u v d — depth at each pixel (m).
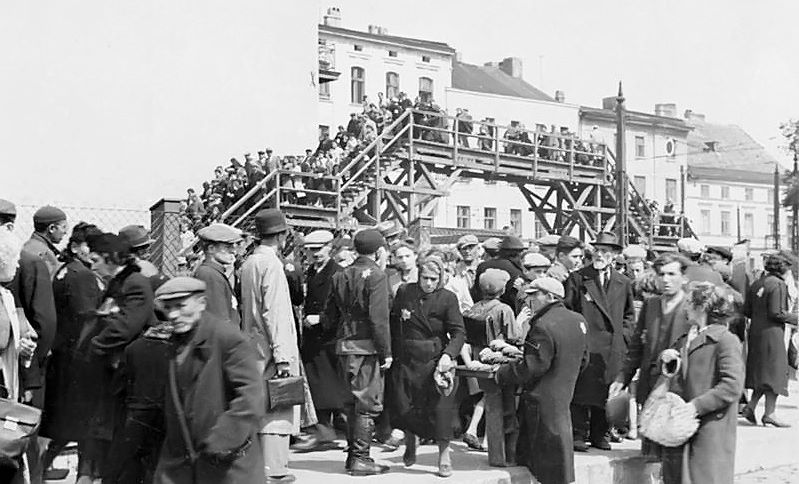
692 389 6.77
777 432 10.20
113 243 6.47
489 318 8.66
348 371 7.77
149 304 6.33
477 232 29.03
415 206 23.25
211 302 6.66
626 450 8.97
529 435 7.36
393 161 21.89
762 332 10.49
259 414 4.93
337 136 22.72
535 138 24.94
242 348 4.92
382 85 43.59
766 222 64.69
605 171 26.80
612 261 9.15
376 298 7.64
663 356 6.96
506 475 7.93
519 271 9.62
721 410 6.75
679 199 56.75
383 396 8.12
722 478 6.68
